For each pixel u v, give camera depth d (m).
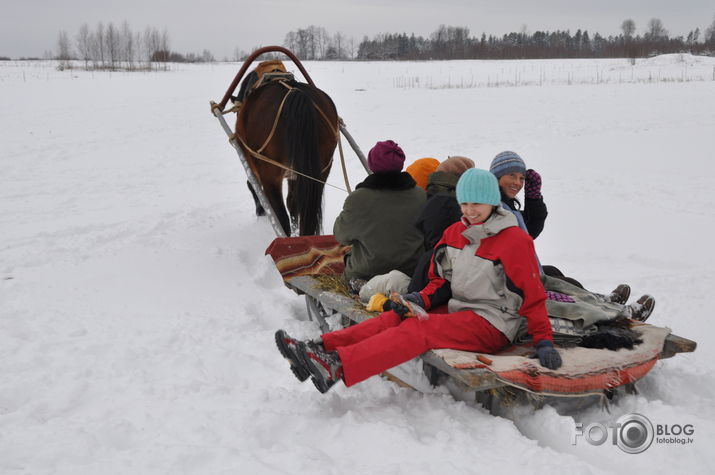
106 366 3.76
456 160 4.05
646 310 3.76
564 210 7.83
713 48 58.84
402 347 3.09
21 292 5.10
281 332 3.05
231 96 6.30
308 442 2.91
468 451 2.73
